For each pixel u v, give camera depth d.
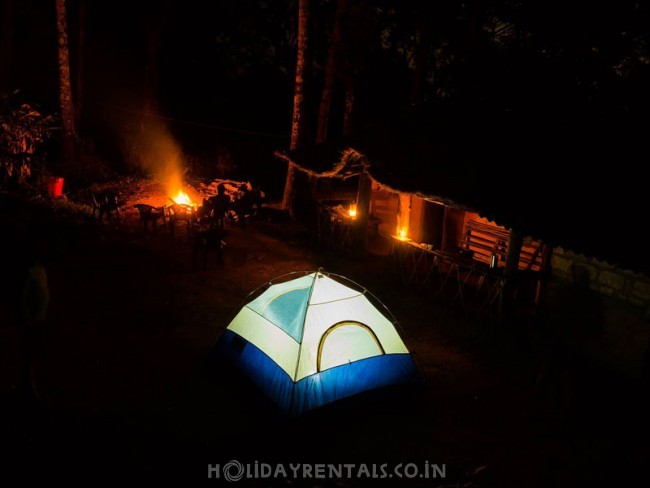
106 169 22.16
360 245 15.45
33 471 6.09
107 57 28.84
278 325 8.24
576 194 9.11
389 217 21.36
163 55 30.23
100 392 7.89
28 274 7.05
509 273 10.70
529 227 8.80
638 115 10.73
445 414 8.08
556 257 10.56
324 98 21.92
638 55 12.92
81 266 12.68
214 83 32.19
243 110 32.22
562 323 10.43
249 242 16.27
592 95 12.48
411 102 21.36
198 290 12.19
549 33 13.48
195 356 9.30
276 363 7.98
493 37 15.72
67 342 9.18
